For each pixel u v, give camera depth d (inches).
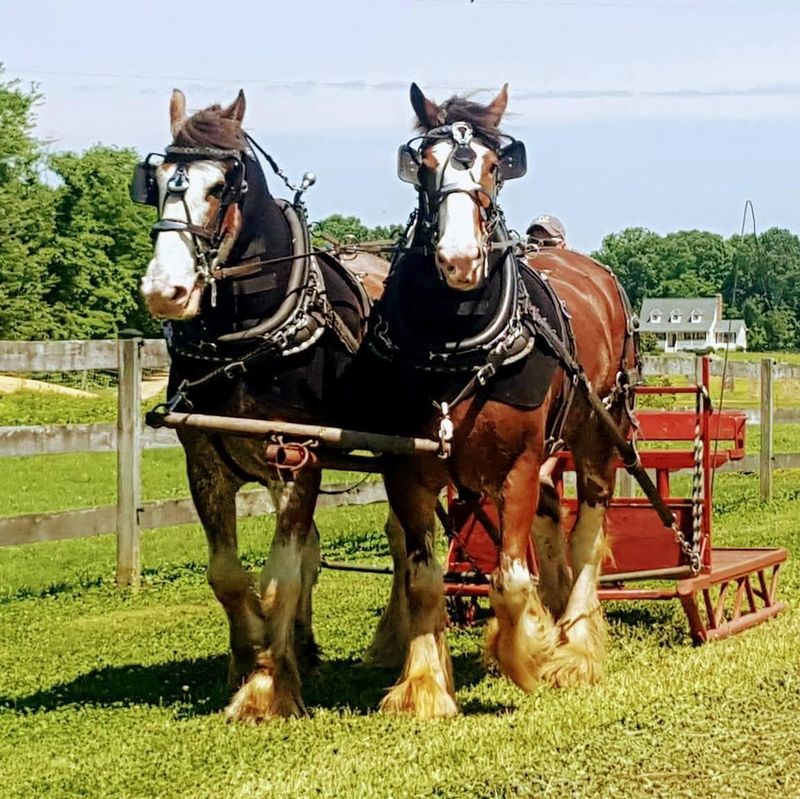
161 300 201.6
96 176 2492.6
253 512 422.6
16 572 412.8
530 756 192.4
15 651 297.6
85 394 1284.4
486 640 235.3
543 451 225.0
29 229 2287.2
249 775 188.9
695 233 1994.3
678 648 275.0
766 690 227.8
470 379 212.5
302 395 222.2
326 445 214.5
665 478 312.5
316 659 266.4
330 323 225.1
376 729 213.6
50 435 371.6
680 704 219.3
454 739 203.6
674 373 568.7
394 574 276.5
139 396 385.7
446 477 223.6
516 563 219.5
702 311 1953.7
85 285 2438.5
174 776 190.1
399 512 226.7
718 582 278.5
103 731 219.1
